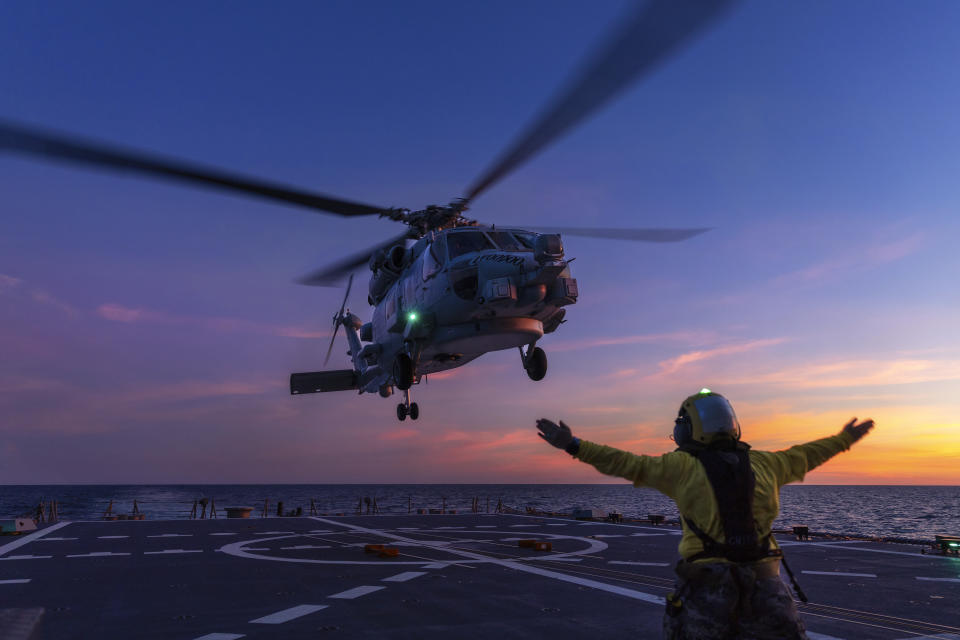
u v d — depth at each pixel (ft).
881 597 31.96
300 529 68.03
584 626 25.44
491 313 44.55
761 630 10.41
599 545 54.24
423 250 49.29
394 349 55.06
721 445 11.50
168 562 43.21
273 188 36.83
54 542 55.06
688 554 10.89
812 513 437.17
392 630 24.64
